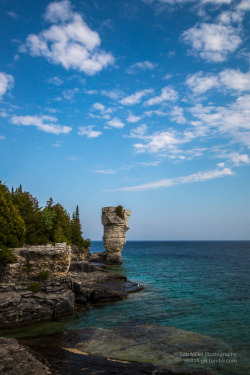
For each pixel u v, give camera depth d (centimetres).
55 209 6694
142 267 8150
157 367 1645
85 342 2055
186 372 1589
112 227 8981
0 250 3055
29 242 4575
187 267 8156
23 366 1545
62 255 3269
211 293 4141
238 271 7138
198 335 2219
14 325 2544
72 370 1592
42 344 2025
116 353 1848
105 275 5097
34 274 3119
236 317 2809
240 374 1585
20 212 4897
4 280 2936
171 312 3023
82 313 3023
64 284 3194
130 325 2519
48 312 2803
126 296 3897
